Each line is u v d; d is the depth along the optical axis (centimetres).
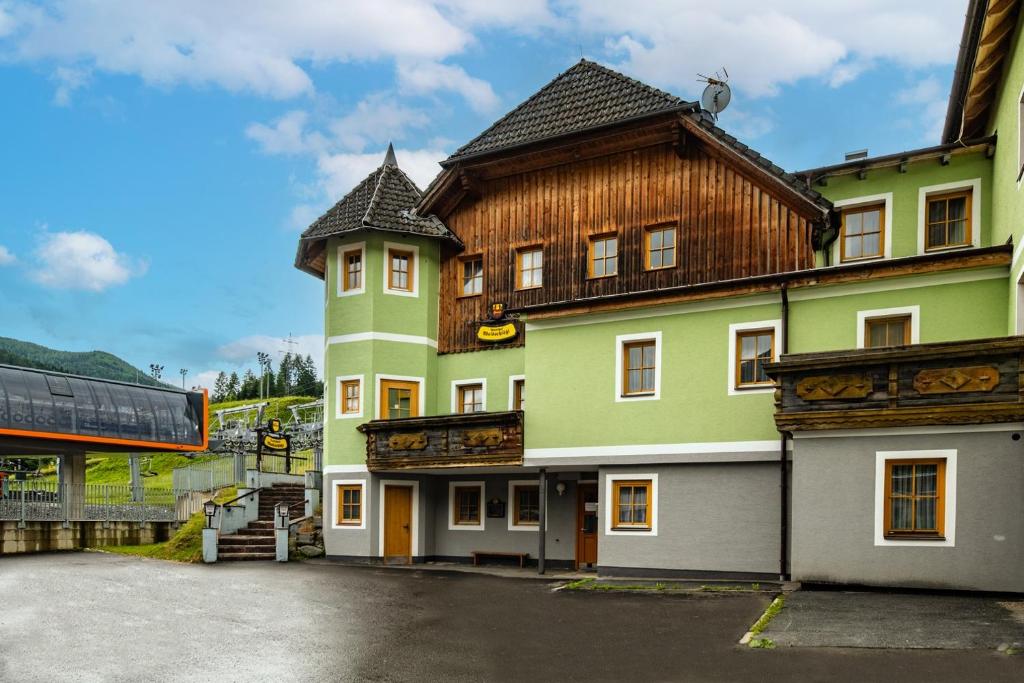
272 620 1369
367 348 2305
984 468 1334
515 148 2178
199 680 1020
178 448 3038
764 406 1708
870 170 1856
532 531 2181
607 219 2109
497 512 2234
